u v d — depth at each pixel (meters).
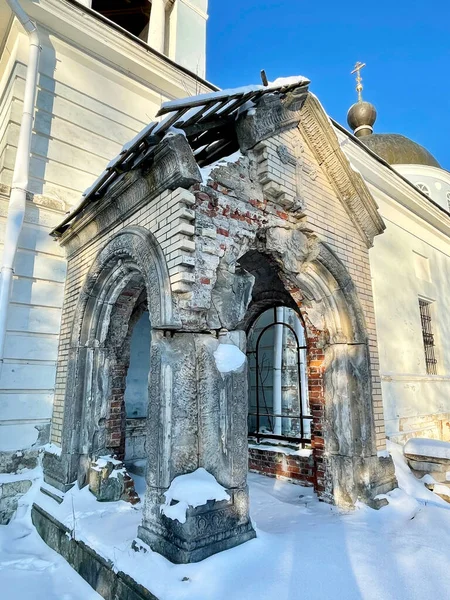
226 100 3.51
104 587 2.93
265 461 5.79
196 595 2.38
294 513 4.09
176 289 3.04
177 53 8.57
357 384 4.52
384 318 8.04
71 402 4.45
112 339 4.75
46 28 5.85
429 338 9.84
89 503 4.00
